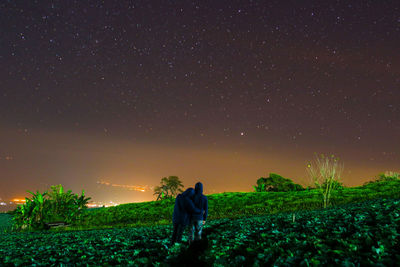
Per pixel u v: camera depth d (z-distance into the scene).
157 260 6.16
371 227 6.45
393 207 9.39
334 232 6.56
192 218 7.45
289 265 4.54
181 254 6.42
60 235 15.93
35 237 15.67
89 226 24.45
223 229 11.03
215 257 5.75
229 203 27.80
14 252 9.10
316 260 4.52
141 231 13.97
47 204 25.66
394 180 30.70
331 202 21.86
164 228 14.48
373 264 4.04
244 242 7.17
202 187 7.73
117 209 31.06
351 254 4.69
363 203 15.78
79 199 27.94
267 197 28.77
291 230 7.97
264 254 5.39
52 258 7.39
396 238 5.25
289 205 23.05
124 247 8.40
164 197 39.03
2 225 27.48
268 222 11.23
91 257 7.09
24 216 24.95
